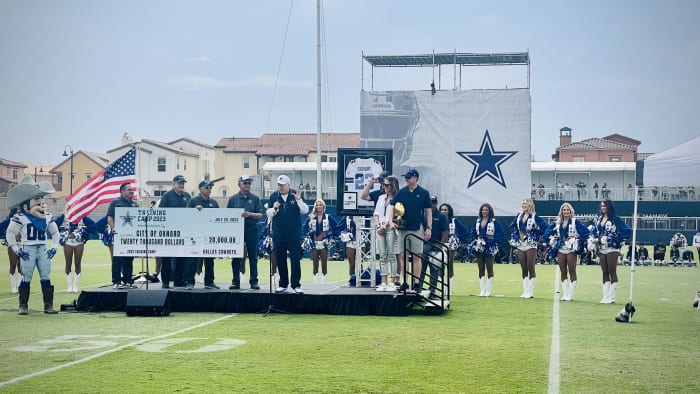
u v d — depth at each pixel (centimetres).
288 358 1202
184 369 1119
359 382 1039
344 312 1698
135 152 2317
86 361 1174
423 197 1742
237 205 1794
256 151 9350
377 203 1814
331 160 9088
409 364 1159
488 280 2178
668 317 1709
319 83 3547
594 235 2009
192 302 1739
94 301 1755
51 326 1525
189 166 10062
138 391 988
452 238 2277
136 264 3494
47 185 1828
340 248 4291
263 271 3231
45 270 1725
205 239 1777
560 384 1031
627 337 1420
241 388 1003
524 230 2116
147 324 1554
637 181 1842
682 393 985
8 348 1283
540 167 6688
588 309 1850
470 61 4375
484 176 4131
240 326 1528
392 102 4194
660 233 6109
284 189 1730
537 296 2191
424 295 1817
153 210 1786
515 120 4106
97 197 2270
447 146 4156
